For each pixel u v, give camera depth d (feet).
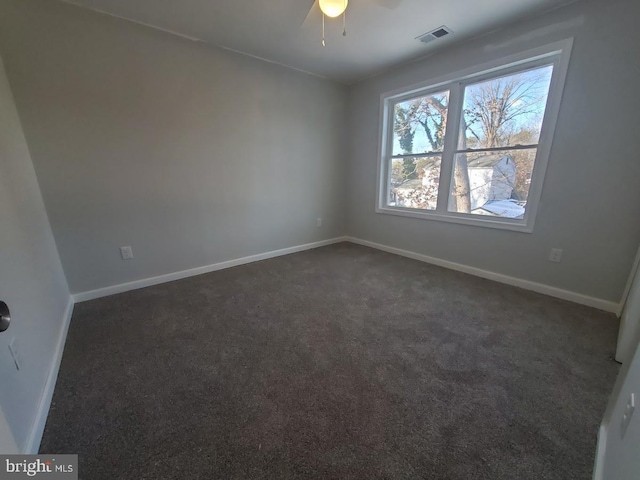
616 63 6.46
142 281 8.86
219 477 3.28
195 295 8.27
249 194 10.86
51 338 5.25
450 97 9.62
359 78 12.23
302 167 12.29
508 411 4.21
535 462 3.46
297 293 8.37
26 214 5.41
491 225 9.15
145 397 4.50
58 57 6.72
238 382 4.82
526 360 5.35
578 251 7.55
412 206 11.85
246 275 9.89
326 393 4.57
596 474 3.18
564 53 7.06
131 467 3.41
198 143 9.23
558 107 7.35
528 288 8.58
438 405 4.33
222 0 6.61
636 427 2.40
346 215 14.66
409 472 3.34
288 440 3.76
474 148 9.48
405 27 7.92
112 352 5.63
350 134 13.44
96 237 7.89
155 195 8.70
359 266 10.81
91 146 7.43
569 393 4.54
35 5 6.31
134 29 7.56
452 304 7.63
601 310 7.25
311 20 7.53
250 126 10.36
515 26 7.77
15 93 6.32
